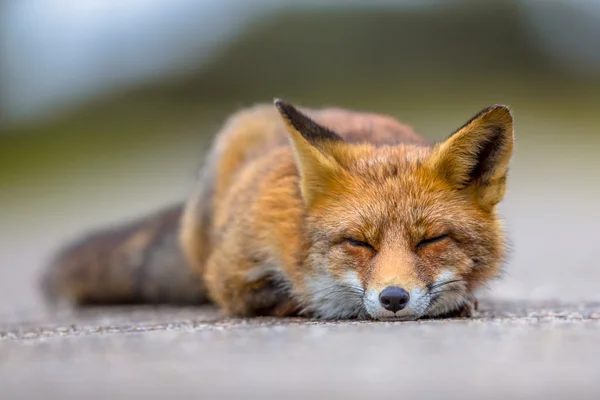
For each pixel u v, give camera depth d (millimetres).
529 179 35562
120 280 15180
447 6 50812
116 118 49312
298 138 9719
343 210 9477
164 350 6688
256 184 10742
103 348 6918
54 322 10922
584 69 49781
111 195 37312
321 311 9953
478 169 9695
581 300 11688
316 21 50719
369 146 10320
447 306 9414
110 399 4918
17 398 5008
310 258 9773
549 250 21188
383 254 9062
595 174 36000
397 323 8227
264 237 10250
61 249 15938
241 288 10602
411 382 5238
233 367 5867
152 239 15141
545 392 4879
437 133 39062
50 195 39344
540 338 6781
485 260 9625
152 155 44344
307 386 5188
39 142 46938
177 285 14711
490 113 9375
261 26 51562
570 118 44469
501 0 50844
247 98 50094
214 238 11461
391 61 48969
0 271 22641
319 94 47906
